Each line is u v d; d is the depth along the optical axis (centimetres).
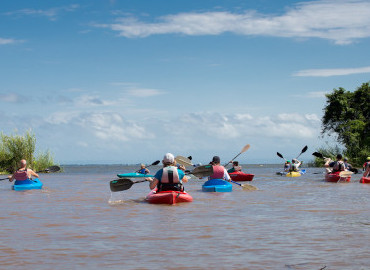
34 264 472
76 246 566
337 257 497
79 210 954
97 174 3531
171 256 507
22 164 1664
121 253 524
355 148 4350
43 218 828
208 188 1471
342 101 4694
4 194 1407
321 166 4584
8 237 631
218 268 453
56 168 1825
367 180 1900
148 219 809
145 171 2577
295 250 536
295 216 842
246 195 1312
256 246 561
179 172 1109
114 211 931
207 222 768
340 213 885
